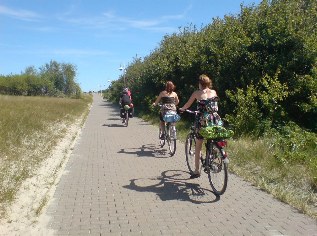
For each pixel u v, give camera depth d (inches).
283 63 468.1
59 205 223.3
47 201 230.2
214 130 235.0
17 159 342.6
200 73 615.5
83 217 203.0
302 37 458.0
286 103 474.0
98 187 261.9
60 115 845.2
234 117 458.6
